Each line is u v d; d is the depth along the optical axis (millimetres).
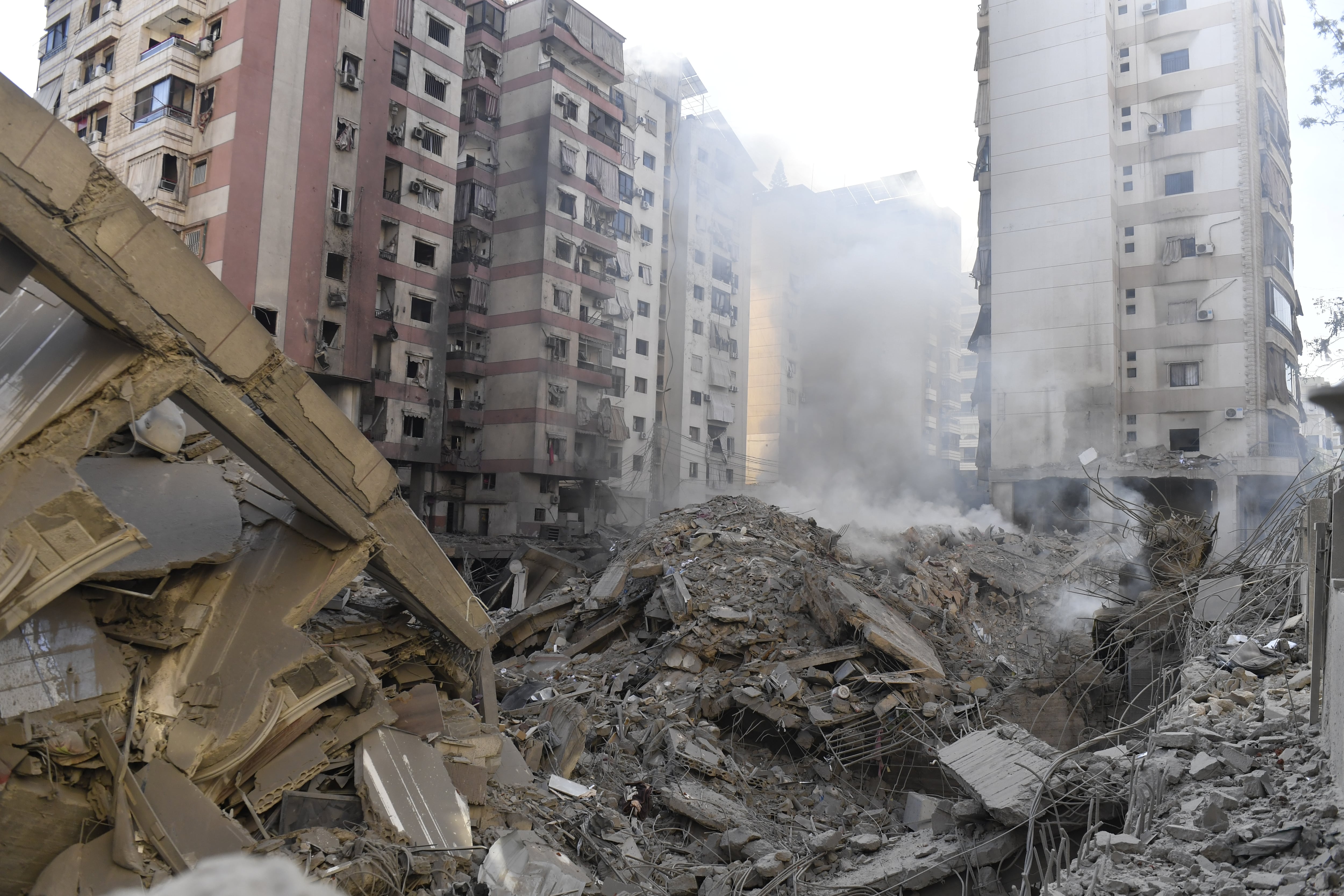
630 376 54969
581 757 13641
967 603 25969
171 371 7699
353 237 37469
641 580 22656
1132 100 44625
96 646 7582
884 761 15812
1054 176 44969
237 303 8172
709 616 19281
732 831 11734
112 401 7422
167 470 10672
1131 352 43594
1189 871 5699
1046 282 44562
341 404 37812
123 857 6711
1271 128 43500
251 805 8141
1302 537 12773
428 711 10516
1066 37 45188
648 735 15094
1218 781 7215
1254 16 42750
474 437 48281
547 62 48969
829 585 18844
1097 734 16531
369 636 11625
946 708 16500
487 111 49594
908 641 18531
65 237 6883
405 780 9078
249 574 9234
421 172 41750
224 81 33688
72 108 37281
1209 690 10250
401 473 41844
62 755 6828
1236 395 40781
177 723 7887
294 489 9125
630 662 19297
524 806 10531
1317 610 8031
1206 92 42750
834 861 11453
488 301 49094
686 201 60438
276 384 8688
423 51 41812
